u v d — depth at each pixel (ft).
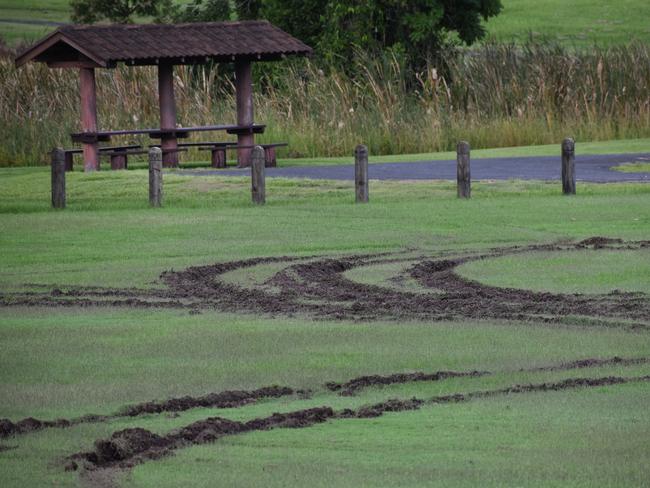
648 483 36.96
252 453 40.83
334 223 110.42
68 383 52.21
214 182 142.82
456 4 283.59
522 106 213.25
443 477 37.76
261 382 52.26
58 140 187.83
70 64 162.20
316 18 272.72
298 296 75.31
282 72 247.91
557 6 526.57
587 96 215.72
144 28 166.91
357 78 232.12
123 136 193.67
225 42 168.76
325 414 46.34
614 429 43.39
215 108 204.23
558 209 117.08
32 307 72.79
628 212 114.21
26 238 104.12
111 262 90.27
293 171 160.76
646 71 216.54
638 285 77.20
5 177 156.87
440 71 253.03
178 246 97.81
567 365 55.31
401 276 82.12
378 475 38.09
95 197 137.28
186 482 37.63
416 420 45.21
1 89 204.23
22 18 476.95
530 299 72.90
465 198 127.95
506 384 51.57
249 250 94.94
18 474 38.55
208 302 73.87
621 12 506.89
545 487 36.68
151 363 56.18
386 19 266.36
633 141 193.57
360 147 126.82
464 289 76.79
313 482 37.40
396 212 117.50
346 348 59.36
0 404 48.34
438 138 199.21
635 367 54.75
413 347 59.52
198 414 46.62
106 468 39.27
